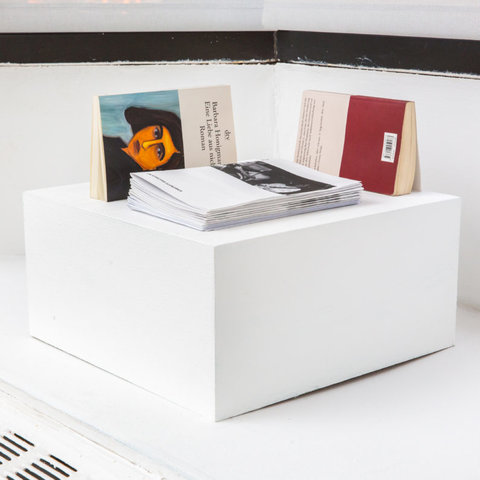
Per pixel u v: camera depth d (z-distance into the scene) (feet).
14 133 6.48
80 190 4.76
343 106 4.77
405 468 3.39
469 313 5.39
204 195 4.01
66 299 4.54
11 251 6.77
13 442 3.91
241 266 3.69
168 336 3.94
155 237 3.87
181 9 6.37
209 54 6.41
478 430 3.75
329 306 4.10
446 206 4.52
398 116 4.48
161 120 4.50
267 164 4.68
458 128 5.22
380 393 4.16
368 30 5.79
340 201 4.31
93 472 3.58
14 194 6.62
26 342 4.82
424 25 5.40
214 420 3.80
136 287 4.06
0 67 6.33
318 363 4.14
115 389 4.16
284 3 6.34
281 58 6.48
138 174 4.22
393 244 4.31
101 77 6.38
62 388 4.15
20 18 6.30
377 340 4.38
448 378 4.35
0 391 4.17
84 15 6.34
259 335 3.85
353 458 3.47
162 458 3.45
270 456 3.48
